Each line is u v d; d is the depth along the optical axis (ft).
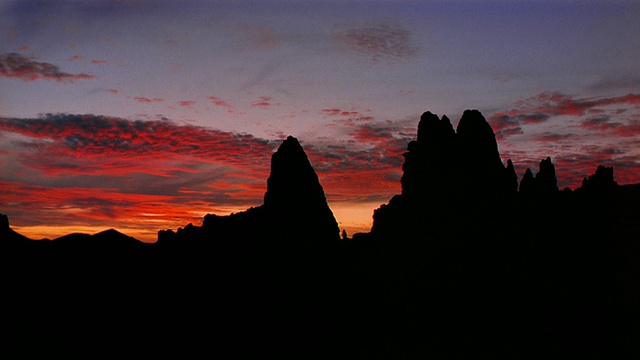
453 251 111.86
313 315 115.55
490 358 97.30
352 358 102.37
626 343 98.78
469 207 114.62
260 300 118.73
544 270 112.98
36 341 112.78
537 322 105.70
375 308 115.03
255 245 124.16
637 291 108.47
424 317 108.06
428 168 116.98
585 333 102.89
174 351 112.06
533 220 119.65
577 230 121.29
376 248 123.34
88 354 110.52
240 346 111.45
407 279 112.57
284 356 106.11
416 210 116.26
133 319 122.93
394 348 103.65
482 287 109.40
